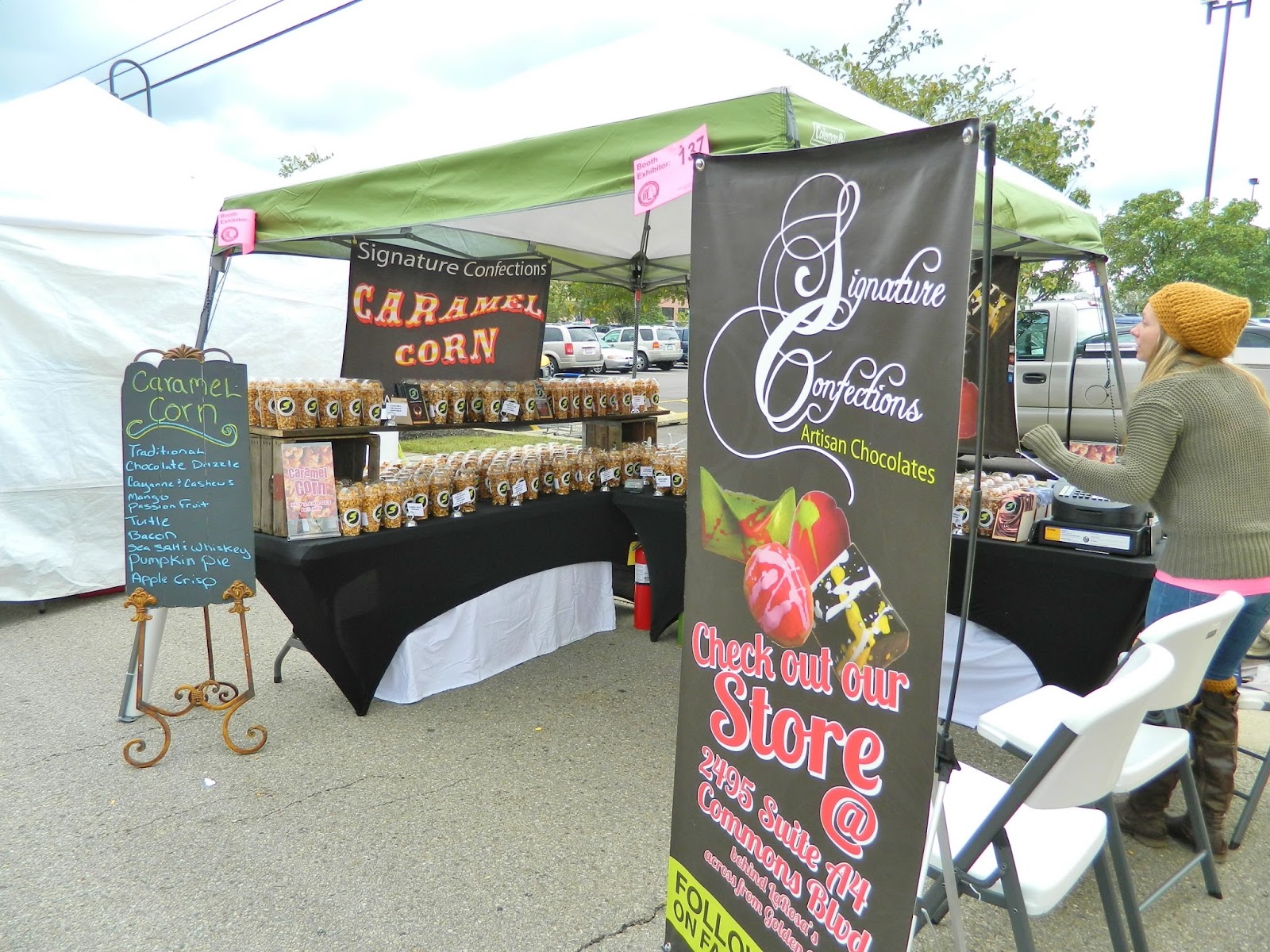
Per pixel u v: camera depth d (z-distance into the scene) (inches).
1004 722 88.0
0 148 195.0
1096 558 108.7
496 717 142.5
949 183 51.7
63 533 198.7
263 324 228.5
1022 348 301.7
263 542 130.1
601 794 118.4
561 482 170.9
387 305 157.9
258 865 101.8
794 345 62.9
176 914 93.0
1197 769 103.5
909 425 54.6
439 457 169.0
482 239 188.5
